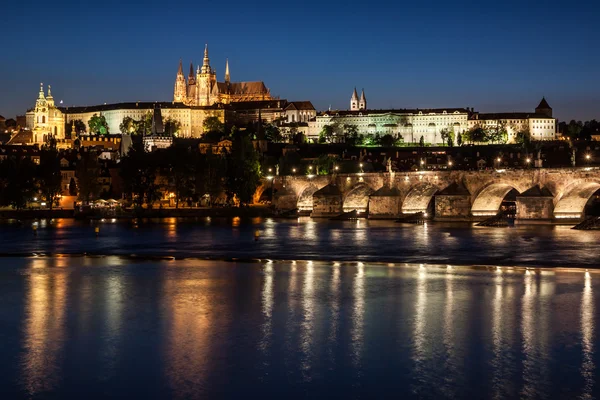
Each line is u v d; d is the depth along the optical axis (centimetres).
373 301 11019
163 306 10762
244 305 10800
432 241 18588
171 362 8206
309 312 10350
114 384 7594
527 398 7238
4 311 10481
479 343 8812
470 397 7256
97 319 10000
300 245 18212
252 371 7931
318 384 7581
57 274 13600
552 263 14462
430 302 10925
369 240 19150
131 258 15888
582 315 10056
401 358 8300
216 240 19662
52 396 7319
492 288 11950
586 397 7244
